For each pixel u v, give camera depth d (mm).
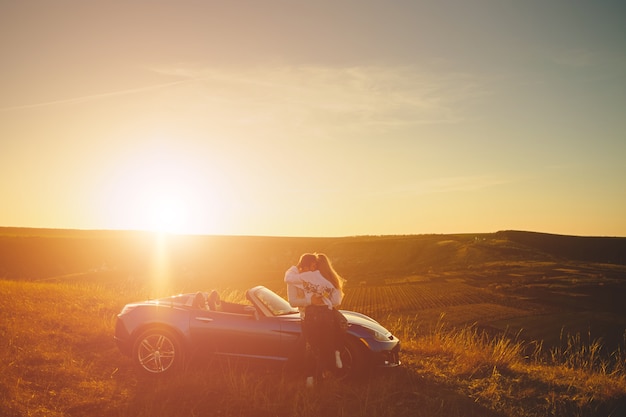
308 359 7457
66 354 8133
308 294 6938
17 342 8477
